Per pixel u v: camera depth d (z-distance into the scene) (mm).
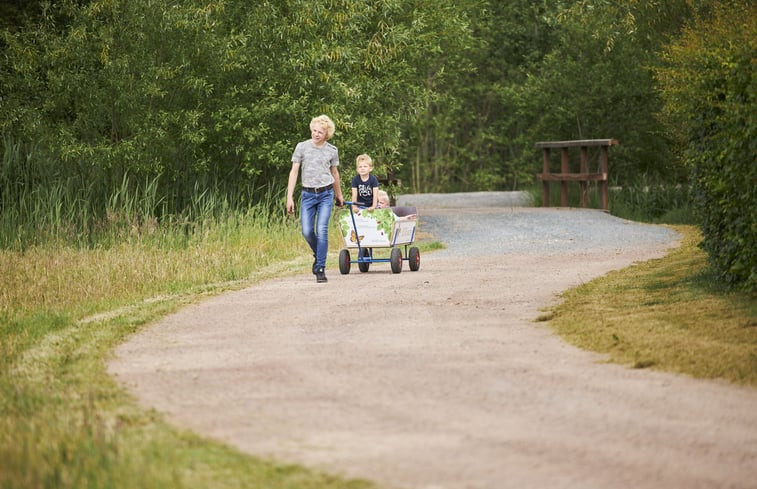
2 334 22594
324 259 32438
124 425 14461
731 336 19734
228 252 39000
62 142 46469
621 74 74750
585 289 28000
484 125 95938
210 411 15336
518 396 15906
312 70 50812
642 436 13664
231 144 49844
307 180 33000
